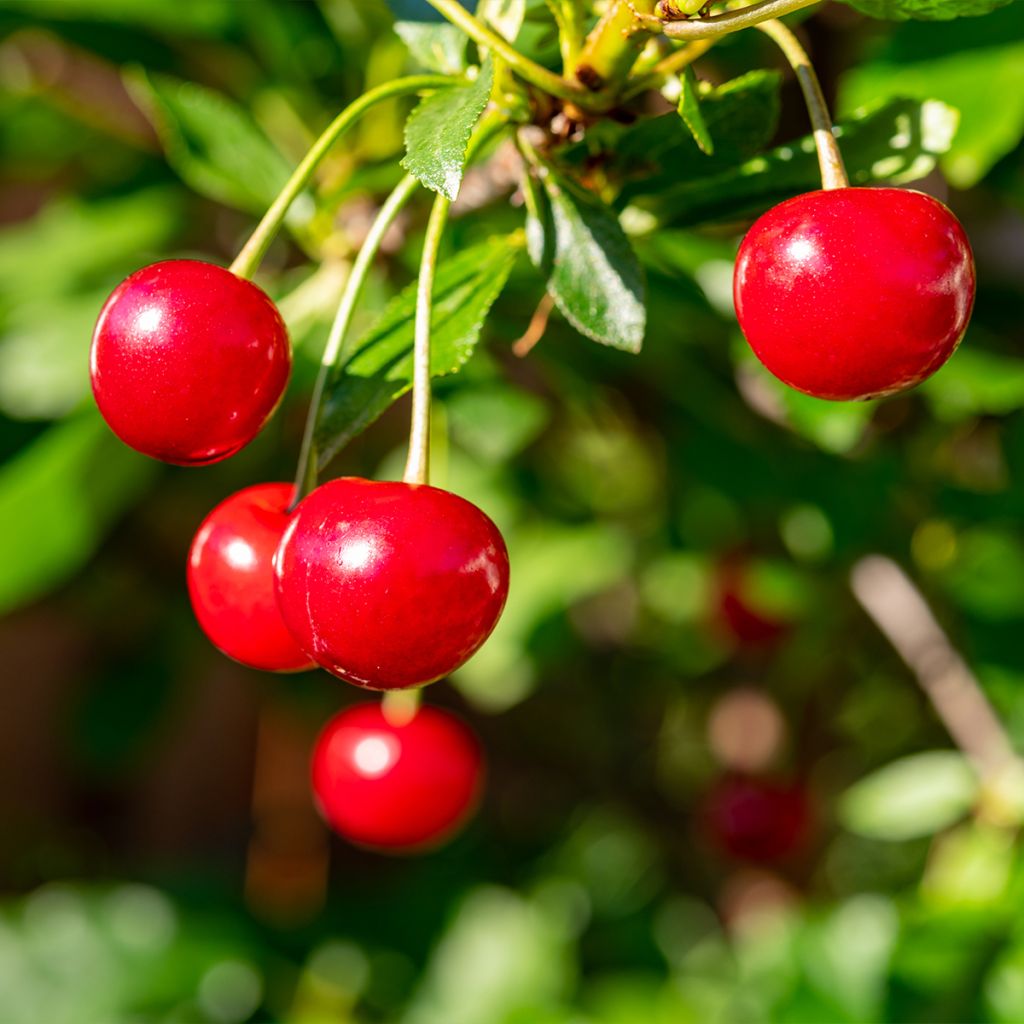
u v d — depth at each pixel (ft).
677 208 1.13
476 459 1.69
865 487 1.46
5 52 1.57
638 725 2.72
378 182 1.26
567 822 2.72
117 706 2.03
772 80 1.08
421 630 1.01
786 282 1.01
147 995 1.87
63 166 1.78
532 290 1.31
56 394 1.39
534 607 1.74
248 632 1.07
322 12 1.39
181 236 1.56
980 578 1.63
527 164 1.09
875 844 2.76
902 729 2.14
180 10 1.38
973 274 1.02
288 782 2.36
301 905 2.21
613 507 1.89
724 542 1.79
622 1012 1.93
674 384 1.47
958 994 1.38
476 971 2.04
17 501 1.38
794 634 1.86
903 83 1.19
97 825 2.88
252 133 1.29
